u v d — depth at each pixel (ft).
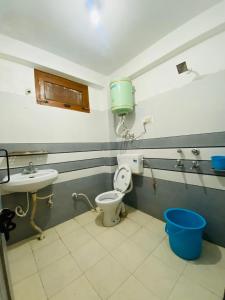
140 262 4.18
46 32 4.80
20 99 5.28
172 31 5.01
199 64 4.74
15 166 5.16
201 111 4.78
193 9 4.25
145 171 6.66
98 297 3.32
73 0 3.82
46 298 3.35
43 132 5.83
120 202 6.14
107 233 5.52
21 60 5.17
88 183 7.36
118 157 7.17
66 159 6.52
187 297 3.23
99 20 4.47
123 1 3.93
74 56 6.12
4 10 3.99
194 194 5.13
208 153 4.71
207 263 4.04
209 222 4.83
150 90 6.19
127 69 6.66
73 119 6.77
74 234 5.55
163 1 3.98
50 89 6.11
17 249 4.86
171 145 5.63
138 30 4.94
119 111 6.55
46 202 5.93
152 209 6.55
